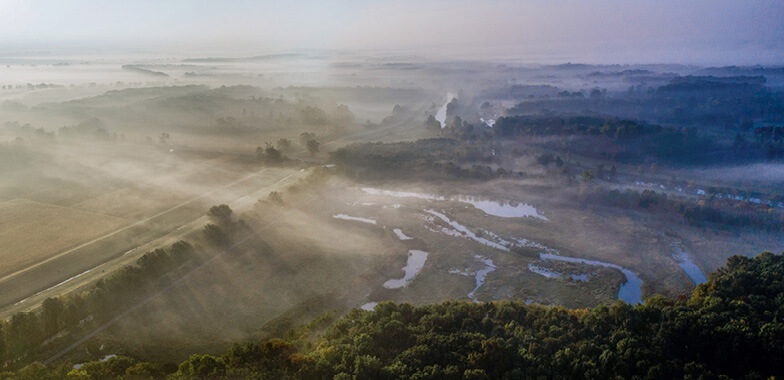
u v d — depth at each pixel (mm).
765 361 73250
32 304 105375
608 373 72500
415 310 93312
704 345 77375
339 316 104938
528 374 73812
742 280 98688
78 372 76750
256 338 96688
